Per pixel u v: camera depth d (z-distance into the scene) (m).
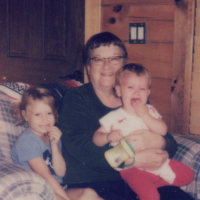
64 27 2.84
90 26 2.84
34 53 2.58
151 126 1.60
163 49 2.58
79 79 2.90
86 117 1.59
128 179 1.51
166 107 2.61
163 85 2.60
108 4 2.79
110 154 1.43
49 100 1.62
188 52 2.45
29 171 1.26
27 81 2.53
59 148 1.69
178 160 1.70
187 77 2.48
